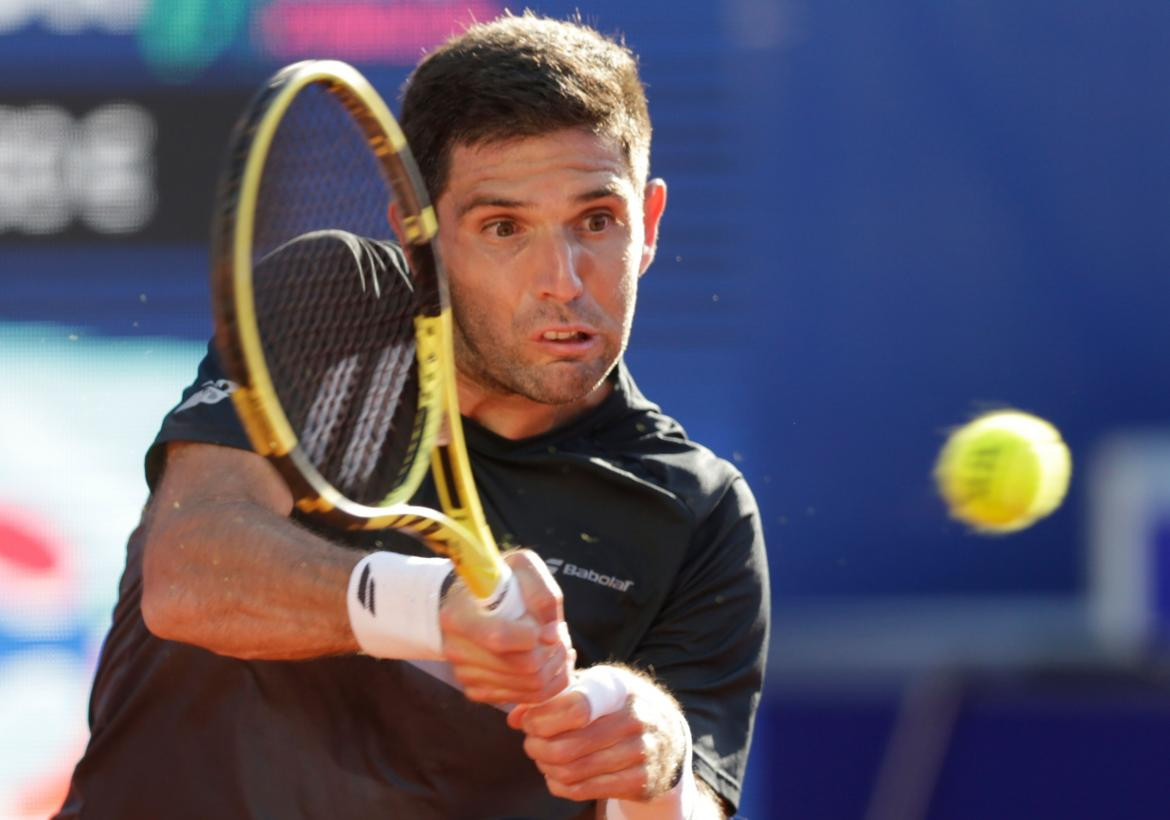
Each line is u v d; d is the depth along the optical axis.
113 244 21.97
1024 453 13.19
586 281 8.98
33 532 21.62
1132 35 22.75
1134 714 22.88
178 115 22.05
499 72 8.84
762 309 22.61
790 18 22.59
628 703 8.38
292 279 8.35
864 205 22.70
